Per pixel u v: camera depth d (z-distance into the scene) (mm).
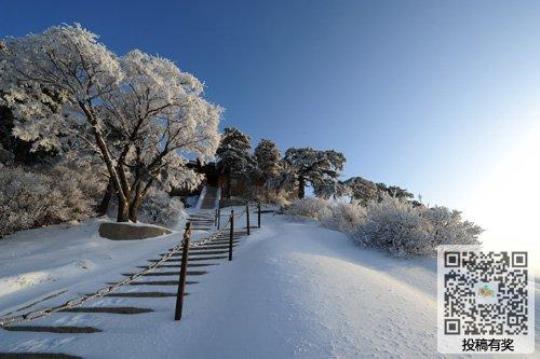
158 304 5727
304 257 7434
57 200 14633
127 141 14656
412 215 9188
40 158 21047
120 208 14625
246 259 8242
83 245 12125
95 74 12789
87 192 17781
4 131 19484
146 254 11383
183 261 5172
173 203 20672
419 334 3828
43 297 6617
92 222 14602
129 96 14594
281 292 5188
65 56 12453
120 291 6523
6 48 12961
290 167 36250
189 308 5402
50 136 13266
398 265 7805
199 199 37156
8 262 9828
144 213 19047
